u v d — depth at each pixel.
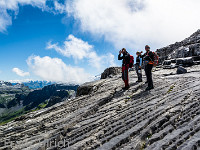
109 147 3.71
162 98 7.39
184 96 6.94
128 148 3.55
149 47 10.25
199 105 5.56
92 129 5.20
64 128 5.75
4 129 7.12
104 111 7.18
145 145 3.60
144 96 8.76
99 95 11.11
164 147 3.29
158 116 5.09
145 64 10.19
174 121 4.61
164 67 25.69
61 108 9.95
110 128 4.94
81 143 4.22
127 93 10.23
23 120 8.59
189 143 3.19
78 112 7.54
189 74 14.91
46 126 6.28
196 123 4.06
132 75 19.67
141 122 4.76
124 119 5.41
